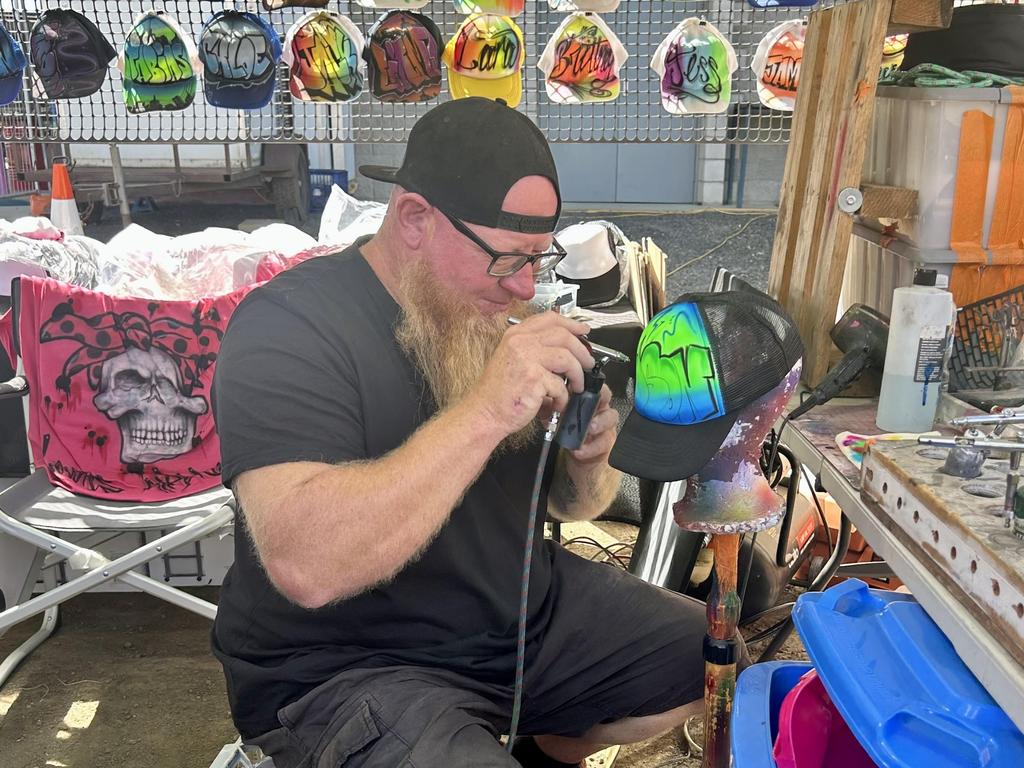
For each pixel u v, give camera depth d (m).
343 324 1.26
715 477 1.12
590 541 2.95
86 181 6.63
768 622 2.46
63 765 2.05
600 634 1.49
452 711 1.22
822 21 1.79
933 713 0.94
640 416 1.10
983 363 1.60
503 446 1.39
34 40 2.92
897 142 1.73
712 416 1.05
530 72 3.49
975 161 1.59
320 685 1.29
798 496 2.39
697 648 1.49
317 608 1.17
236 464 1.15
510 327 1.18
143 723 2.19
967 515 1.00
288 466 1.14
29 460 2.30
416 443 1.13
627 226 8.47
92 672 2.39
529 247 1.24
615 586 1.55
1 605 2.19
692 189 10.05
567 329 1.18
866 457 1.24
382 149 9.12
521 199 1.21
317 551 1.11
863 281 1.98
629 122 5.79
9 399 2.26
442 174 1.21
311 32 2.93
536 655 1.44
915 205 1.64
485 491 1.37
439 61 2.98
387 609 1.32
